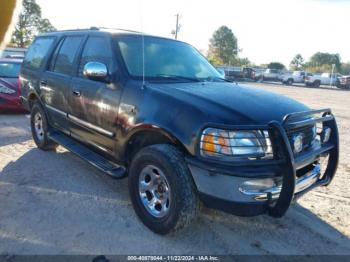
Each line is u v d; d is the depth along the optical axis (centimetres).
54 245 296
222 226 343
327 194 437
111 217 350
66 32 517
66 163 510
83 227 328
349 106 1653
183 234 322
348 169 546
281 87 3497
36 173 464
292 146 299
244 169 267
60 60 499
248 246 310
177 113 300
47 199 386
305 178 317
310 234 336
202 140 279
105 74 366
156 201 318
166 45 443
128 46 402
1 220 334
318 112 332
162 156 297
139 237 314
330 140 356
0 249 286
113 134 370
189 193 287
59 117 489
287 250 307
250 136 275
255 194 271
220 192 271
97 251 290
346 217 375
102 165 389
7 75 911
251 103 316
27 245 294
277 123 277
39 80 535
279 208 280
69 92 448
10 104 843
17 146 591
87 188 421
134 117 336
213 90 347
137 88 347
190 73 420
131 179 338
